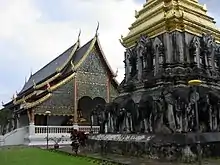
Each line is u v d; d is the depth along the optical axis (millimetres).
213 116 14586
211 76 16609
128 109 16203
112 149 14953
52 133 29859
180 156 11453
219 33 18922
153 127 14312
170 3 17750
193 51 16500
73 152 17531
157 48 17016
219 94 15297
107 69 37219
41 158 15062
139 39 18609
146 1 20578
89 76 35406
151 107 14602
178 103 13492
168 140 11977
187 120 13406
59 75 35469
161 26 17172
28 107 29500
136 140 13469
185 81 15266
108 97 36375
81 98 35906
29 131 29203
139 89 17219
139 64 18125
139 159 12570
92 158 13859
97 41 36594
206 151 12102
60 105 32188
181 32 16734
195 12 18141
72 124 33125
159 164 11008
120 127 16688
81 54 37219
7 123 42500
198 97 13984
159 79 15828
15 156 16609
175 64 15977
